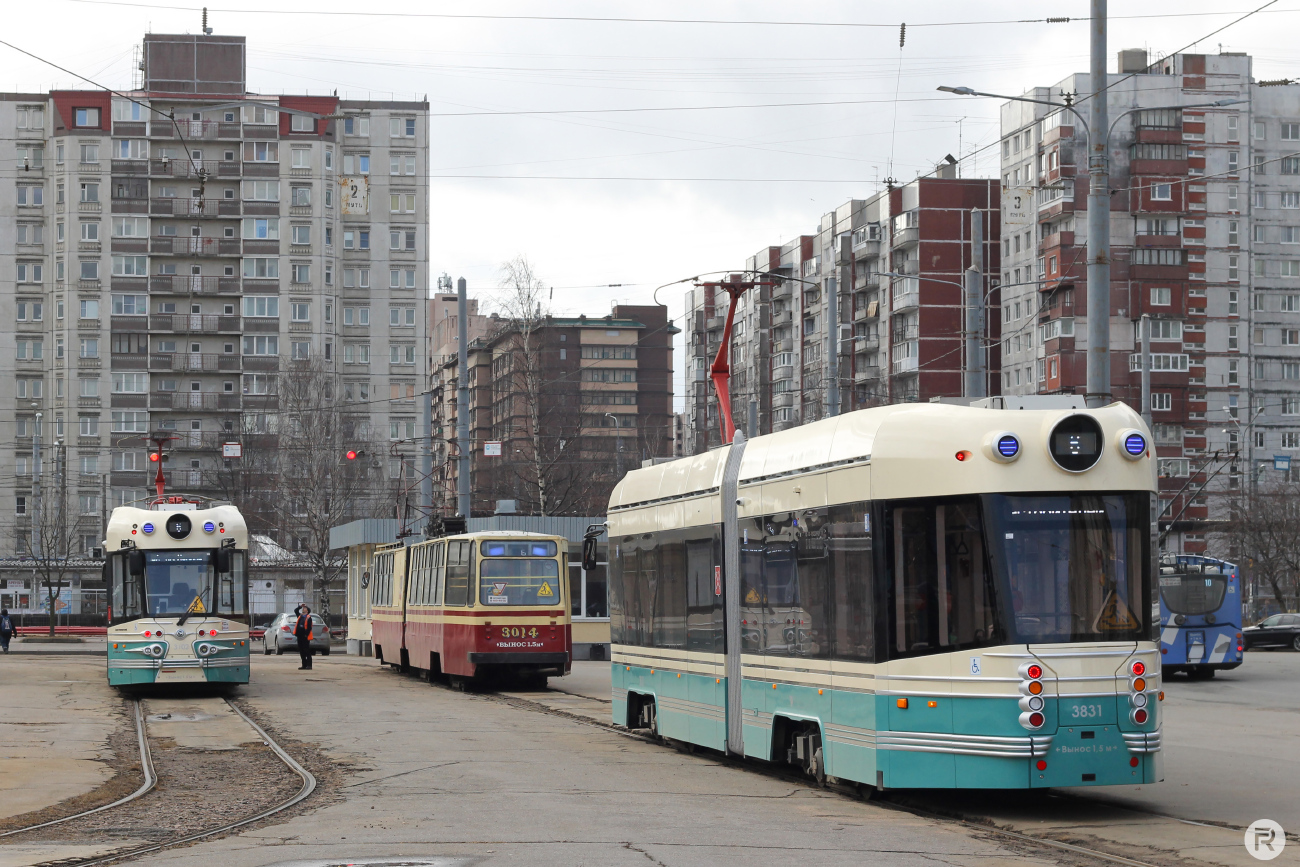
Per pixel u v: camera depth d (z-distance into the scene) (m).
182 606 29.73
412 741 21.36
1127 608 13.28
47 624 80.00
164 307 101.62
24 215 101.06
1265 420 91.50
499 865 10.55
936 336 95.88
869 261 103.25
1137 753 13.06
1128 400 88.88
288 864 10.85
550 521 48.03
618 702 21.91
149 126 100.81
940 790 15.02
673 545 19.61
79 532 98.25
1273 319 92.50
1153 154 88.81
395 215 104.12
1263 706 28.12
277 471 87.69
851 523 14.39
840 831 12.34
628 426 140.00
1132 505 13.48
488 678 35.66
